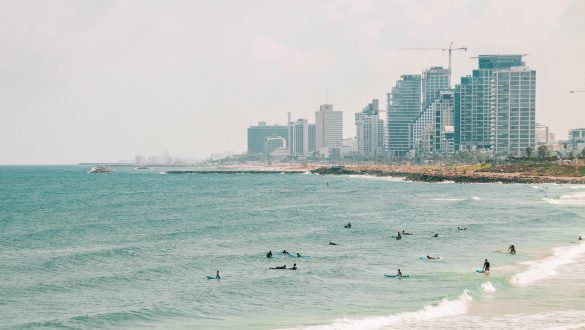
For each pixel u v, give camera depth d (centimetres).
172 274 8144
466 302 6381
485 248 10031
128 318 6081
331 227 13275
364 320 5781
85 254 9681
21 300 6806
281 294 6981
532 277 7506
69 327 5809
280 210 17475
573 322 5603
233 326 5738
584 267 8062
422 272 8081
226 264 8838
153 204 19900
